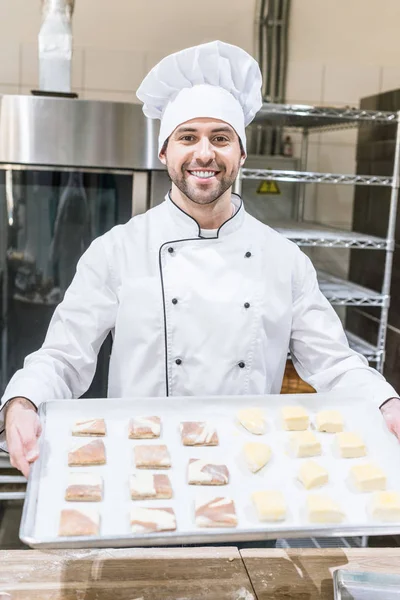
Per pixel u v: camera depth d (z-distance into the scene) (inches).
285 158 96.0
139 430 40.4
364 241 78.3
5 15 90.0
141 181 69.1
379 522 33.5
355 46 97.3
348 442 40.2
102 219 70.2
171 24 93.5
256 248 50.4
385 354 86.5
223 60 46.5
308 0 95.3
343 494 37.1
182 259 49.1
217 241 49.1
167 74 47.1
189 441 40.3
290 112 74.0
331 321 51.8
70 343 48.0
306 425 42.4
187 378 49.1
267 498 35.2
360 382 46.3
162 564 38.8
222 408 43.6
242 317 48.9
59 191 69.3
